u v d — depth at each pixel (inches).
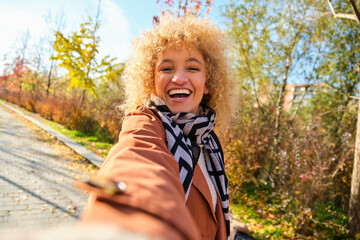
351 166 238.4
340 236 184.1
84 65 292.7
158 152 24.2
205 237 39.3
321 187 212.5
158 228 12.4
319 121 306.7
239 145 258.8
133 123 33.0
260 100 379.9
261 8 350.3
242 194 262.4
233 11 350.0
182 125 43.6
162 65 47.9
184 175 35.9
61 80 932.0
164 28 50.6
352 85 344.2
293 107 414.6
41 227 153.6
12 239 8.1
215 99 60.9
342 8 304.0
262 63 360.8
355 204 184.7
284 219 205.0
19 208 176.9
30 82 1056.8
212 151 49.6
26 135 483.2
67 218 171.2
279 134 316.2
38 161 307.9
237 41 344.2
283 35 348.5
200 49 52.6
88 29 297.6
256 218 207.5
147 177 18.0
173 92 47.1
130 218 13.2
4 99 1595.7
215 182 48.3
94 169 299.4
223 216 47.6
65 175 264.4
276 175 293.0
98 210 13.8
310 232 188.1
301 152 242.4
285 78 347.9
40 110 873.5
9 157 311.6
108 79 311.1
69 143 423.8
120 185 15.2
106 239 9.2
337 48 344.5
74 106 625.3
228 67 63.4
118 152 24.3
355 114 319.0
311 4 327.6
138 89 54.3
